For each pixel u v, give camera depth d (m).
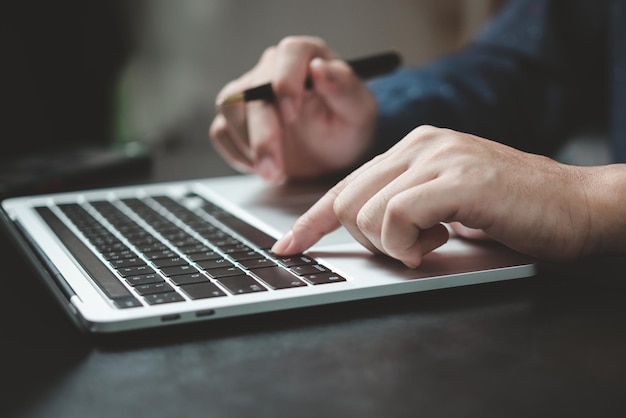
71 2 1.32
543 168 0.49
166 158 1.17
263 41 1.49
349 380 0.34
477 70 1.09
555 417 0.31
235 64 1.47
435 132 0.50
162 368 0.36
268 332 0.40
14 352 0.38
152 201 0.75
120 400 0.33
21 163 1.01
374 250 0.51
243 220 0.65
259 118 0.80
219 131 0.92
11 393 0.34
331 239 0.56
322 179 0.88
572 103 1.16
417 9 1.56
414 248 0.47
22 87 1.23
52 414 0.32
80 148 1.19
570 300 0.45
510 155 0.49
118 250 0.54
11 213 0.71
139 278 0.46
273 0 1.49
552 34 1.15
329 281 0.45
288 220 0.65
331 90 0.83
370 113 0.88
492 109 1.04
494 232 0.47
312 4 1.52
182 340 0.39
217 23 1.46
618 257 0.49
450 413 0.31
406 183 0.47
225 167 1.06
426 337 0.39
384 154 0.52
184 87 1.44
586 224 0.47
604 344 0.38
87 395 0.33
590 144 1.19
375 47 1.56
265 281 0.45
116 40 1.38
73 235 0.60
